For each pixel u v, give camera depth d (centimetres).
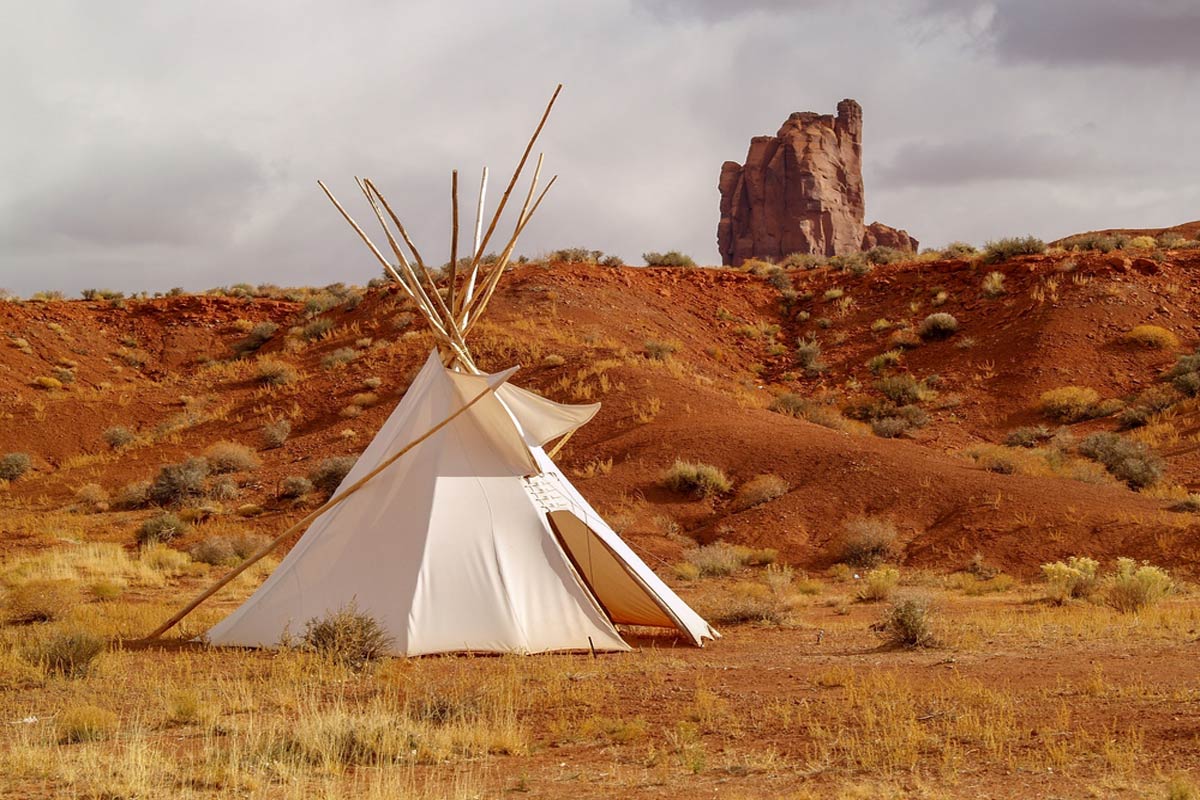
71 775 776
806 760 836
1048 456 3366
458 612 1418
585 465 3288
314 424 4012
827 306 5484
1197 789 701
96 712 988
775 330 5331
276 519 3147
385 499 1514
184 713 1016
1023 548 2530
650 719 1002
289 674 1220
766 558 2673
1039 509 2681
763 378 4809
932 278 5416
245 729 956
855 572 2533
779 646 1522
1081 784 739
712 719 988
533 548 1490
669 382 3859
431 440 1559
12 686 1165
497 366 4075
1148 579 1922
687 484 3081
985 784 750
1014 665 1250
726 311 5453
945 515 2778
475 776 809
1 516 3412
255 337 5803
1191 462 3259
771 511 2902
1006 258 5334
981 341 4631
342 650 1317
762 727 955
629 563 1597
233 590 2311
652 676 1224
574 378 3884
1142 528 2509
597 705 1055
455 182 1641
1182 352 4262
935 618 1702
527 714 1036
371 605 1427
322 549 1495
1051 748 829
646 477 3159
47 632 1462
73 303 6388
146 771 786
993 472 3052
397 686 1161
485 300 1708
